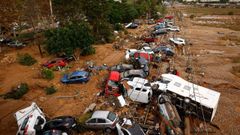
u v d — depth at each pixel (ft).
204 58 128.47
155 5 322.34
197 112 68.74
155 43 148.56
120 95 76.74
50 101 80.02
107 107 73.41
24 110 68.39
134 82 81.05
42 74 100.12
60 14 149.89
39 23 158.51
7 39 167.73
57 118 65.00
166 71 102.73
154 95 79.05
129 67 100.37
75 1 143.13
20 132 60.54
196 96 70.03
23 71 111.34
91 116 63.98
